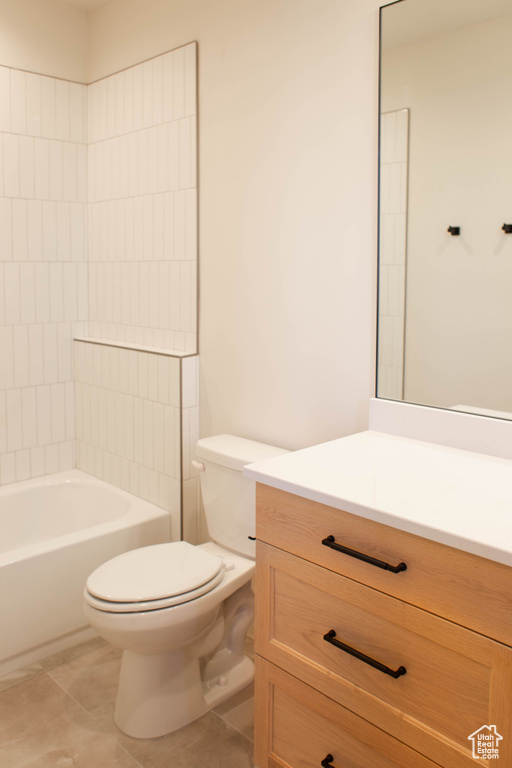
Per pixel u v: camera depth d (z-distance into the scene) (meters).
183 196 2.49
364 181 1.88
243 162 2.25
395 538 1.26
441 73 1.65
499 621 1.11
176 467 2.55
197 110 2.40
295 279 2.12
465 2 1.59
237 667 2.18
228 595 1.97
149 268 2.70
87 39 2.92
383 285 1.85
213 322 2.44
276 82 2.10
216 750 1.86
